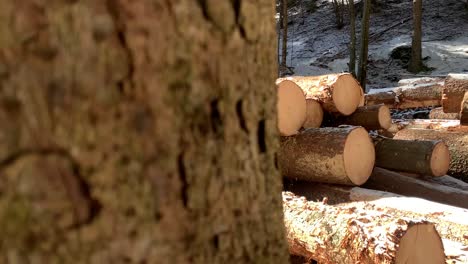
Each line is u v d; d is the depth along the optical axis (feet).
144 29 1.95
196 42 2.19
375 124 14.70
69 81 1.74
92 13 1.79
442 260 7.71
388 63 49.24
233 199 2.47
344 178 12.34
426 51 49.62
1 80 1.62
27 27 1.67
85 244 1.80
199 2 2.20
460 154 15.30
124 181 1.89
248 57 2.58
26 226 1.67
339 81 14.37
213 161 2.32
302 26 64.49
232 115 2.46
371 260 7.38
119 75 1.87
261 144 2.75
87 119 1.79
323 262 8.52
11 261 1.65
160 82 2.02
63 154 1.73
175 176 2.10
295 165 13.09
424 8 61.05
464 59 46.80
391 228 7.36
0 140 1.61
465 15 57.72
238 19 2.46
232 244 2.47
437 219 10.45
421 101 23.13
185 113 2.14
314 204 9.19
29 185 1.65
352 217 8.08
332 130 12.81
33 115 1.67
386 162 14.07
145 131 1.95
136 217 1.94
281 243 2.94
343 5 61.05
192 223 2.20
